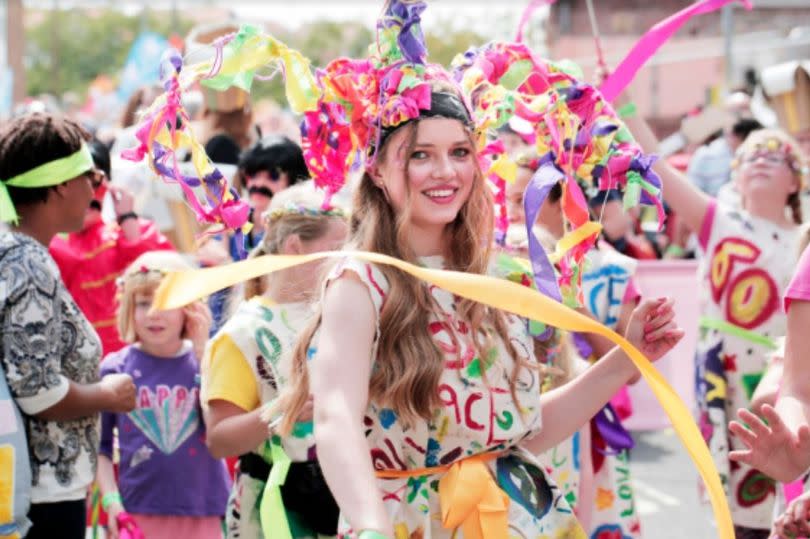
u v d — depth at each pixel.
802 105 8.39
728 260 5.82
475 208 3.18
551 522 3.17
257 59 3.12
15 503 4.00
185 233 7.65
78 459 4.30
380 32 3.13
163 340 5.29
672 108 20.97
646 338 3.28
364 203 3.16
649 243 10.88
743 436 3.10
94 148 6.59
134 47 22.62
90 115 25.66
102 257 6.61
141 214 7.69
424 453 3.07
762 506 5.75
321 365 2.90
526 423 3.13
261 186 6.08
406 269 2.88
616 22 21.75
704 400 5.88
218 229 3.21
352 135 3.26
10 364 4.07
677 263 8.31
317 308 3.30
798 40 14.05
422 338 3.01
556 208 5.01
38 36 63.38
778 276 5.77
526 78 3.57
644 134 5.51
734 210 5.88
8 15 22.02
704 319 5.96
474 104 3.35
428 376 2.98
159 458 5.21
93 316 6.62
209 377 4.26
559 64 3.60
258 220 6.11
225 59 3.09
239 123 8.09
